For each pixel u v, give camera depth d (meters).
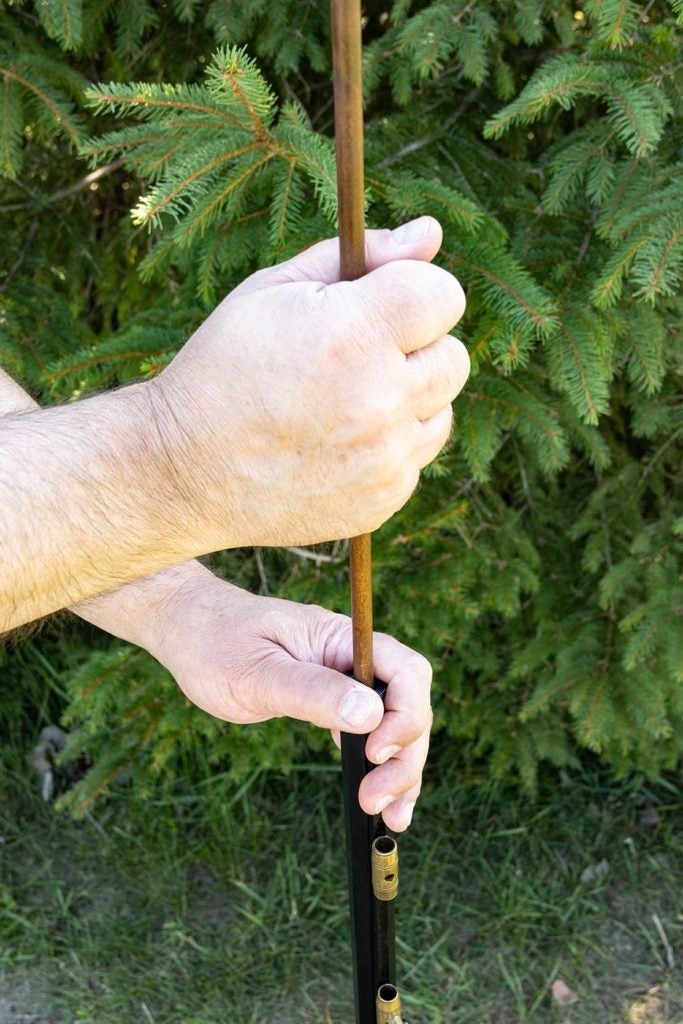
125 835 2.13
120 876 2.07
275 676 0.96
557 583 1.96
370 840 1.00
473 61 1.39
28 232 1.88
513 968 1.86
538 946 1.90
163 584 1.09
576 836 2.09
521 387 1.55
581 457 2.05
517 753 1.95
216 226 1.41
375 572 1.70
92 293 2.20
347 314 0.60
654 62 1.32
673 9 1.25
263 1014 1.80
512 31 1.48
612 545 1.88
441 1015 1.78
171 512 0.66
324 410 0.61
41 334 1.75
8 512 0.63
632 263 1.36
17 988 1.85
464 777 2.19
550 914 1.95
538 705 1.77
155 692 1.83
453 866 2.05
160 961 1.90
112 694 1.81
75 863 2.10
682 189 1.31
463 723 1.99
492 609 1.99
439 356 0.65
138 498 0.65
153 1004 1.82
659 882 2.00
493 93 1.61
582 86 1.28
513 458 1.97
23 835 2.15
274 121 1.75
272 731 1.87
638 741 1.81
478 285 1.35
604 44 1.31
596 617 1.87
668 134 1.41
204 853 2.08
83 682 1.79
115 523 0.65
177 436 0.64
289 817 2.16
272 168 1.29
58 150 1.90
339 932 1.94
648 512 1.97
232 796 2.19
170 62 1.75
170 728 1.80
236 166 1.23
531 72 1.64
